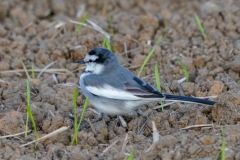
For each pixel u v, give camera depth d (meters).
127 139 10.30
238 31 15.09
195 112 11.05
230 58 13.68
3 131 10.67
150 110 11.57
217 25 15.48
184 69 12.91
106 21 16.33
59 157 9.97
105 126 10.90
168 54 14.05
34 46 14.89
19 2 18.02
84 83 10.94
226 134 9.97
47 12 17.45
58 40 15.14
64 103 12.01
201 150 9.62
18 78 13.55
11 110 11.54
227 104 10.60
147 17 15.80
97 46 14.70
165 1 17.94
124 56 14.46
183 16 16.52
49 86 13.16
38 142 10.40
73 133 10.75
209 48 14.27
